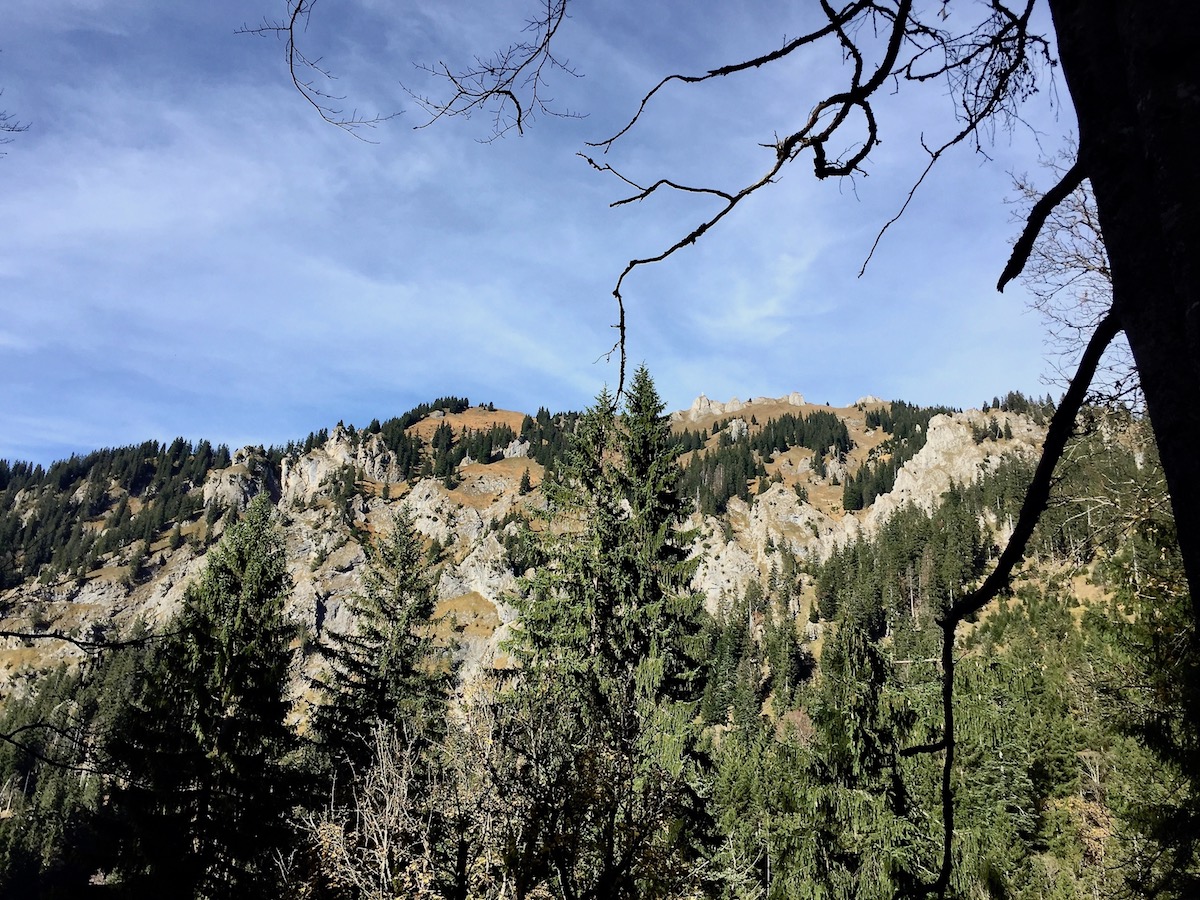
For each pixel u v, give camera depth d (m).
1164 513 5.22
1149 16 0.77
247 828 15.07
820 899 13.66
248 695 16.67
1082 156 0.93
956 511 90.31
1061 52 0.99
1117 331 1.07
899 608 77.19
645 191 1.88
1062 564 5.55
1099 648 11.35
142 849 14.18
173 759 14.90
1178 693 8.34
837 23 1.62
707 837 13.34
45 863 28.83
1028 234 1.35
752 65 1.70
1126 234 0.84
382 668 23.12
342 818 9.26
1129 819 9.69
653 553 16.81
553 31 2.03
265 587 18.41
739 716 59.31
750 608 103.06
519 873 8.07
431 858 8.45
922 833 13.93
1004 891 14.60
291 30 2.10
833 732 15.16
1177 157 0.71
